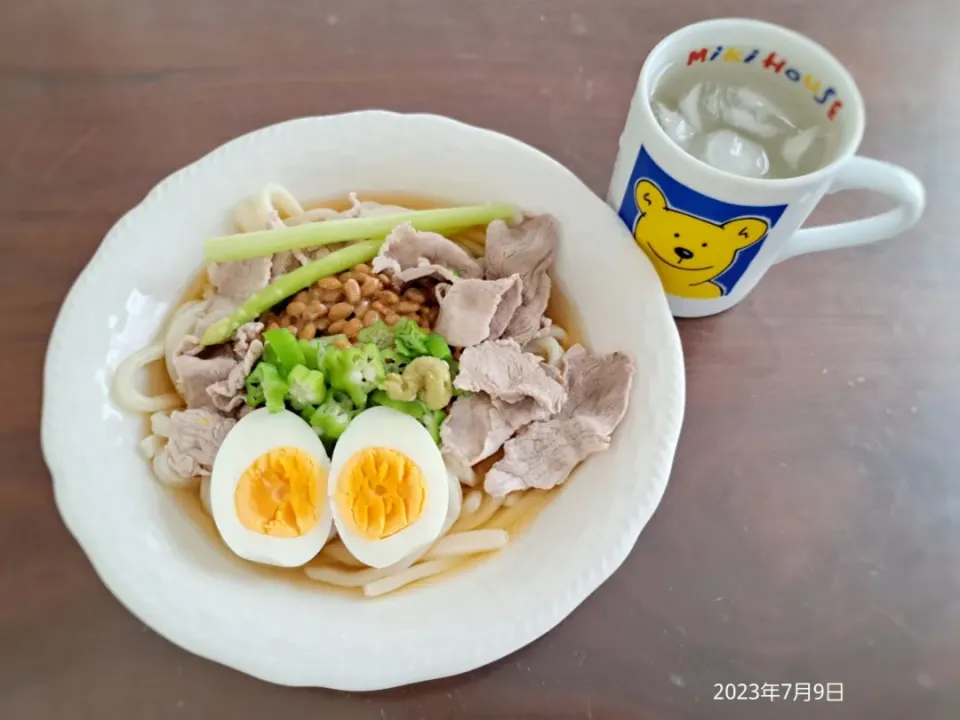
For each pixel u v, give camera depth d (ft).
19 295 0.99
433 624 0.79
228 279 0.99
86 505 0.80
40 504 0.89
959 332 1.03
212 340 0.95
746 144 0.85
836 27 1.24
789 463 0.95
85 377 0.87
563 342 1.01
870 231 0.88
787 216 0.81
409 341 0.94
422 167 1.03
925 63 1.21
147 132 1.10
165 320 0.96
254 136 1.00
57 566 0.86
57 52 1.16
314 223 0.99
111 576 0.78
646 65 0.83
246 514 0.87
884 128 1.15
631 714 0.82
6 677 0.81
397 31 1.20
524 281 0.99
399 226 0.99
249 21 1.20
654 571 0.89
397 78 1.16
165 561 0.81
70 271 1.01
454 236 1.09
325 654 0.76
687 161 0.78
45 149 1.09
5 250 1.02
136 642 0.83
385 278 1.01
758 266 0.89
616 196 0.95
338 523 0.88
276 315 1.01
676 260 0.92
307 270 0.99
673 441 0.85
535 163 0.99
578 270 0.98
